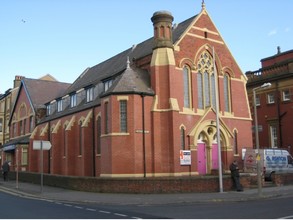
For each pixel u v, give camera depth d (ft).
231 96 110.01
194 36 103.76
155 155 91.45
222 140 104.99
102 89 115.65
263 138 135.33
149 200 65.36
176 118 92.79
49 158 140.26
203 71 104.78
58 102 146.10
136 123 90.94
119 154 89.10
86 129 112.06
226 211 49.67
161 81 95.25
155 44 97.40
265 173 97.30
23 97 178.60
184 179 76.89
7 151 177.27
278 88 131.44
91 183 83.61
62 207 57.21
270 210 49.75
